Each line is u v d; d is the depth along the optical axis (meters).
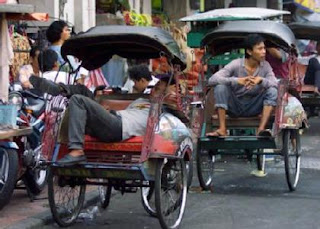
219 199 7.73
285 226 6.49
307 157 10.80
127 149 6.09
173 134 6.24
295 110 8.02
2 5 6.93
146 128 5.93
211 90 8.24
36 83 6.21
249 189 8.33
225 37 8.37
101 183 6.40
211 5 19.28
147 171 5.88
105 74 11.27
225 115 7.98
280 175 9.27
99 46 6.89
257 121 8.12
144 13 15.66
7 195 6.57
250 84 7.85
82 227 6.50
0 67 7.29
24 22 10.11
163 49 6.32
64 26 8.54
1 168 6.64
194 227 6.46
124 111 6.24
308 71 14.13
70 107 5.90
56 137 6.08
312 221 6.69
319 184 8.64
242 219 6.78
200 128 7.97
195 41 11.48
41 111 7.34
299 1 22.36
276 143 7.68
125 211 7.21
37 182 7.48
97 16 13.11
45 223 6.56
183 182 6.45
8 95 7.34
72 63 7.88
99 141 6.16
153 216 6.95
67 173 6.11
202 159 8.13
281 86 7.78
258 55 7.93
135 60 7.69
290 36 8.40
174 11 17.30
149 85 7.18
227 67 8.15
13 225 6.25
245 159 10.44
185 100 6.76
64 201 6.49
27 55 9.62
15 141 6.93
